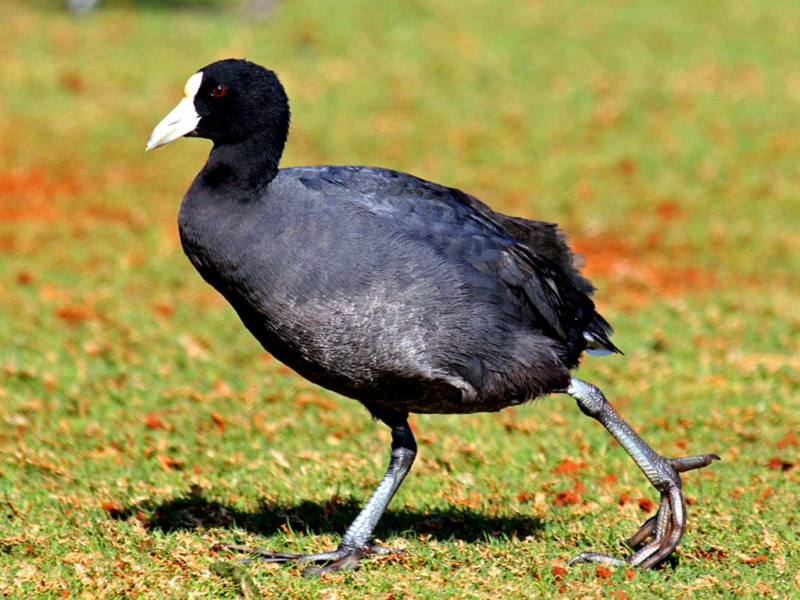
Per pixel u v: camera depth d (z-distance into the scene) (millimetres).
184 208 8266
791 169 25422
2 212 21812
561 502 9969
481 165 25703
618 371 13930
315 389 13344
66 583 7820
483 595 7758
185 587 7910
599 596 7754
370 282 7910
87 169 24938
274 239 7961
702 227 22156
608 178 24984
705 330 15961
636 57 33406
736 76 31891
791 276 19406
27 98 28969
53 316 15797
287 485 10258
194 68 32031
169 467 10812
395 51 33688
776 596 7785
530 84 31016
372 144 26797
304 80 30953
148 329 15445
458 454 11164
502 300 8367
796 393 13320
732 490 10203
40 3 38625
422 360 8078
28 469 10453
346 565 8422
